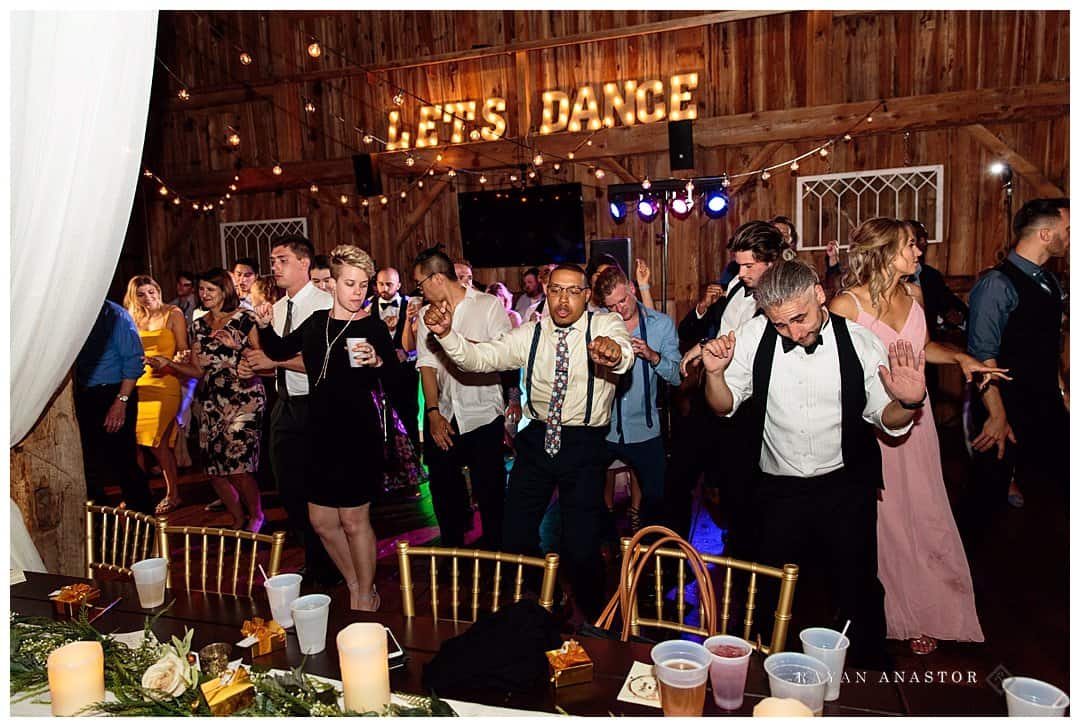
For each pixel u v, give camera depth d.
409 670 1.34
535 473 2.59
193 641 1.48
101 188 1.99
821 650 1.19
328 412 2.71
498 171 7.40
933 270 3.98
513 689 1.24
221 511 4.63
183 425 5.89
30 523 2.51
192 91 8.26
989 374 2.45
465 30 7.34
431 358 3.31
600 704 1.21
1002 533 3.69
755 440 2.09
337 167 7.78
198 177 8.27
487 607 3.08
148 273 8.66
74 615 1.61
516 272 7.48
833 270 4.38
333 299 3.16
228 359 3.91
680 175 6.84
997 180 6.04
